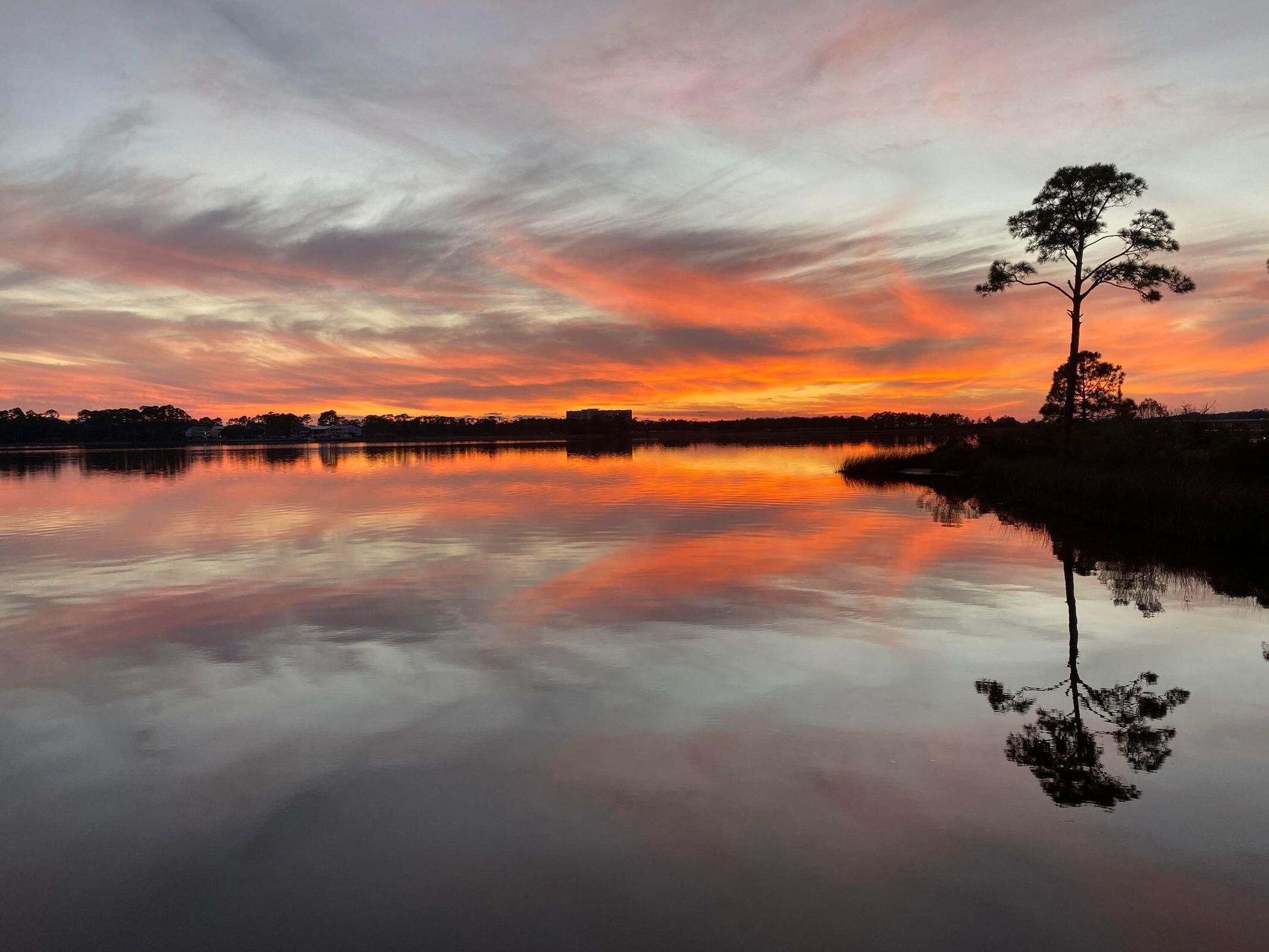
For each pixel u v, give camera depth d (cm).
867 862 467
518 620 1045
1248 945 391
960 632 985
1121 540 1759
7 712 723
